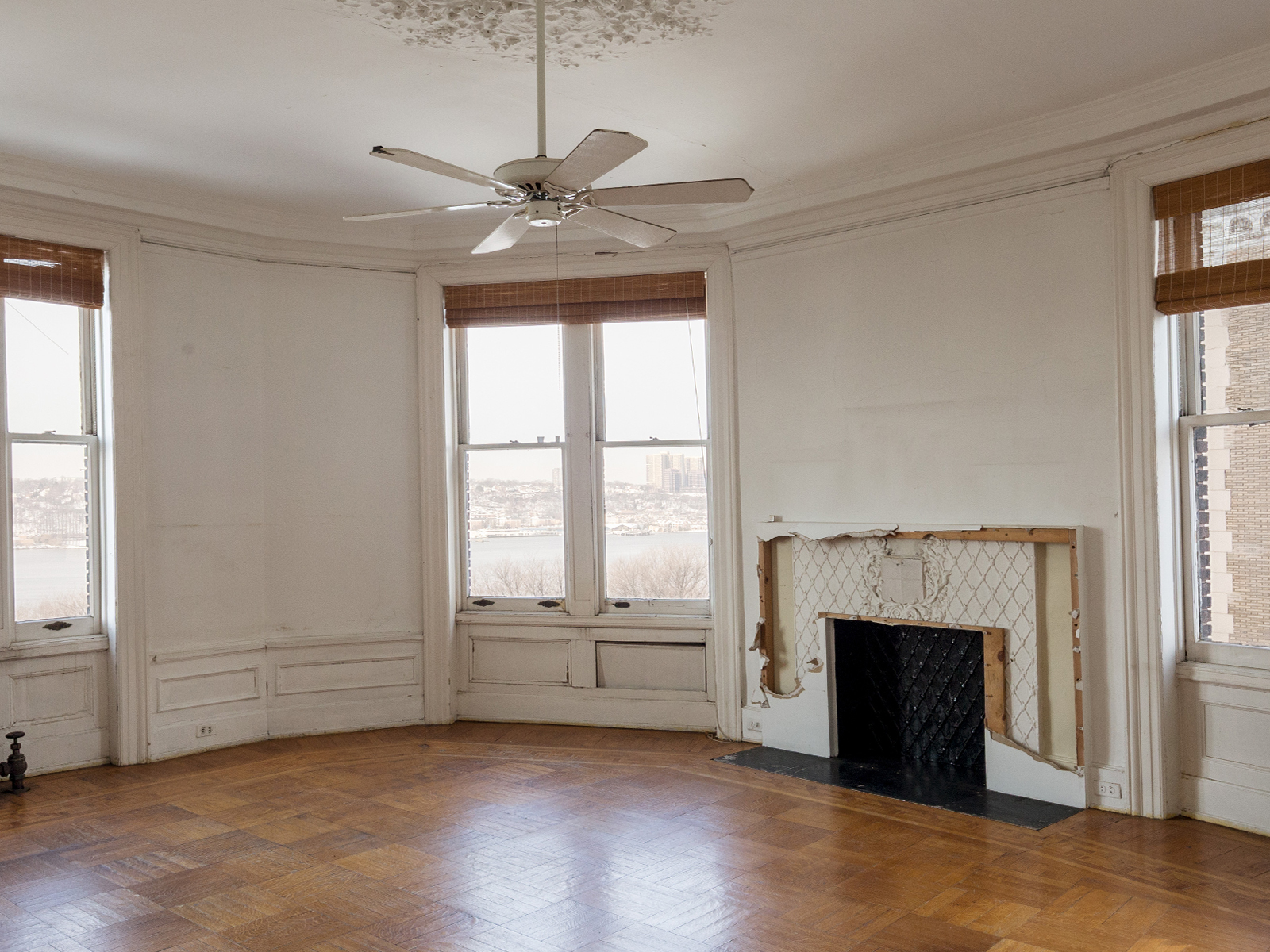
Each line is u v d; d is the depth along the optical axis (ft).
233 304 18.04
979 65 12.06
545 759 16.66
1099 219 13.78
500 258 19.02
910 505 15.66
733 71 12.18
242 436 18.15
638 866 11.79
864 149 14.87
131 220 16.57
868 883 11.17
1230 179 12.60
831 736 16.53
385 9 10.48
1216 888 10.94
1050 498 14.21
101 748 16.55
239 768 16.30
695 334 18.62
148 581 16.80
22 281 15.47
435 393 19.36
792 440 17.04
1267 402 12.83
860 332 16.22
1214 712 13.20
